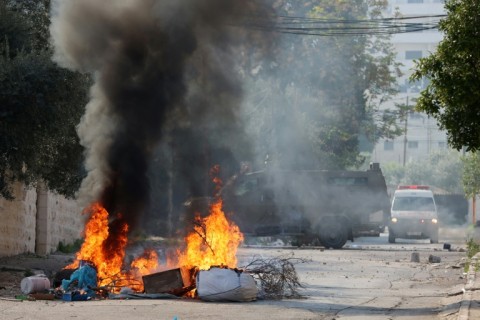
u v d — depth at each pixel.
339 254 48.41
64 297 23.55
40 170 32.84
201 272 23.55
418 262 42.16
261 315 20.22
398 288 28.98
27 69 27.98
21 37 29.97
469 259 40.81
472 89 22.61
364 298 25.20
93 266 25.52
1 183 29.66
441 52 23.17
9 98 27.66
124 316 19.59
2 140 28.14
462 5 22.89
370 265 39.69
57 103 28.80
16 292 26.16
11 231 39.84
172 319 19.12
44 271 33.94
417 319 20.00
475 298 23.55
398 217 64.88
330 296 25.70
